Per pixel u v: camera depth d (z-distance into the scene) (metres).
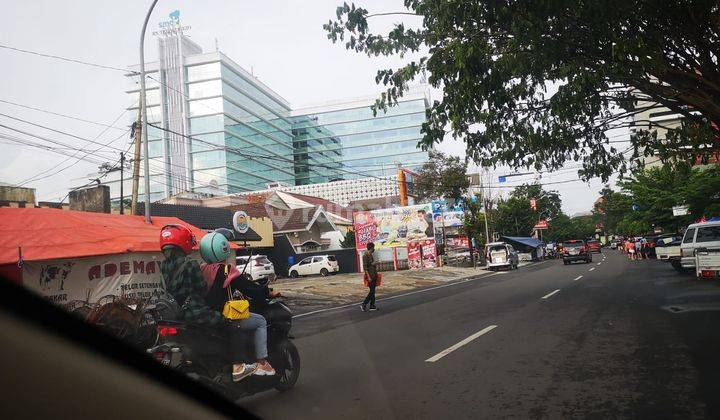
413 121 129.75
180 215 30.00
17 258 13.01
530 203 60.75
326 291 22.61
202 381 4.12
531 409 4.73
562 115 10.91
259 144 106.81
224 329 4.70
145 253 16.09
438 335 9.07
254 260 28.98
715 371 5.64
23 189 23.61
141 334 5.54
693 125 12.27
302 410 4.91
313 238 44.72
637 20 9.34
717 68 10.57
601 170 14.44
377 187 75.25
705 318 9.07
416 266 39.03
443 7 9.52
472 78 10.02
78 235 14.44
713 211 23.31
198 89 94.62
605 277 20.48
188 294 4.53
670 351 6.75
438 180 42.25
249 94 104.69
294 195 53.44
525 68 10.35
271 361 5.52
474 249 47.00
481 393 5.32
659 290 14.23
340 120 132.88
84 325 2.70
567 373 5.97
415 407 4.93
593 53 10.22
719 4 9.23
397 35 10.89
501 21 9.59
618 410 4.59
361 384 5.87
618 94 12.74
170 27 96.25
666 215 31.48
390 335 9.44
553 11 8.81
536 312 11.33
